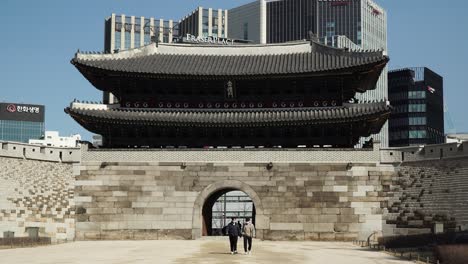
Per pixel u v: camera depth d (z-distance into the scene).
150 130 80.44
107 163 75.69
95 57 83.00
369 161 74.31
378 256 53.41
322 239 73.00
